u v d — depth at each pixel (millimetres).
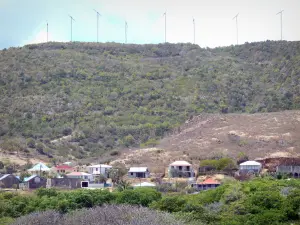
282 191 153500
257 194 147375
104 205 150875
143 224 118812
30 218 143875
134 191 169125
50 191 186250
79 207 162500
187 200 155500
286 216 136125
